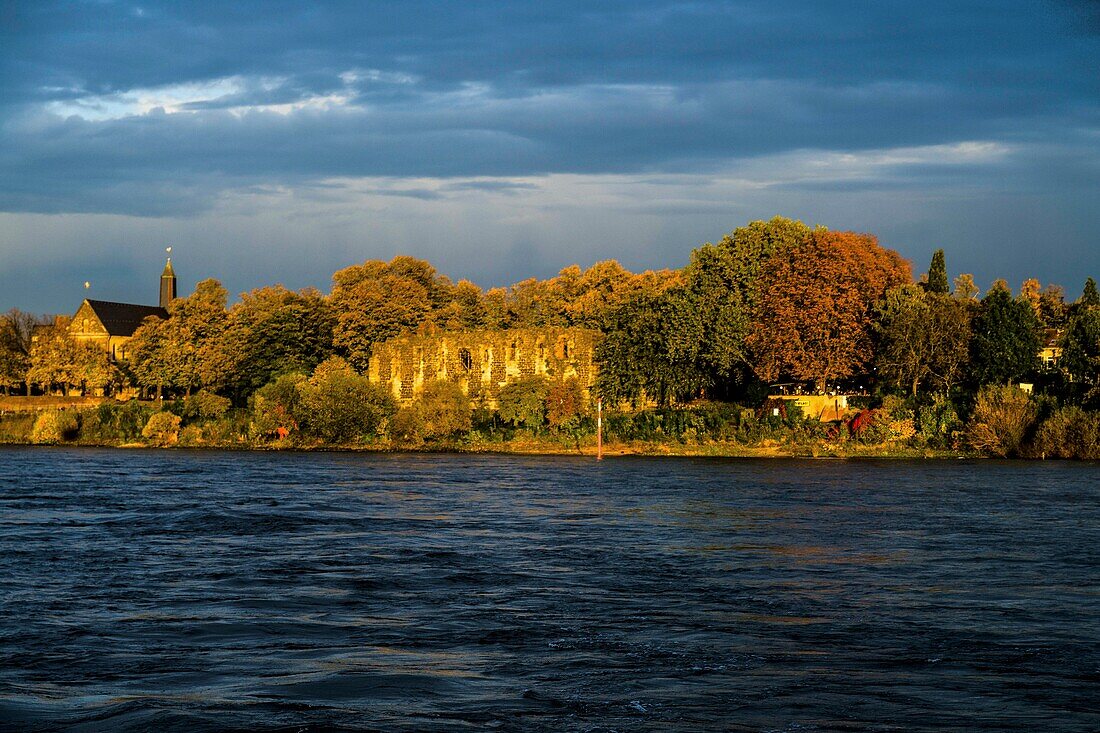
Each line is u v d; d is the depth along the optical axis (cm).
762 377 12888
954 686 2905
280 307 17162
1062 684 2922
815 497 7575
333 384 14438
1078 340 12531
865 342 12669
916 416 12006
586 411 13812
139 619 3703
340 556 5012
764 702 2762
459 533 5788
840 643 3347
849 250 12750
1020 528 5897
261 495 7900
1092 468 10088
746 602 3950
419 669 3066
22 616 3738
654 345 13675
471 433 13800
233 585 4306
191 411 16238
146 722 2602
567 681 2945
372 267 18788
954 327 12506
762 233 13850
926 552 5078
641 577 4453
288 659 3183
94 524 6188
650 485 8600
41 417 16450
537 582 4350
